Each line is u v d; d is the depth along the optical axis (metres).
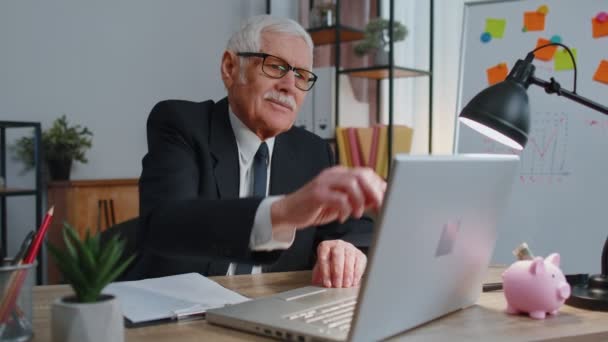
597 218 2.05
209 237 0.88
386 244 0.63
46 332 0.76
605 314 0.87
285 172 1.49
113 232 1.38
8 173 2.81
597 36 2.08
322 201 0.73
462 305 0.88
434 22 2.79
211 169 1.32
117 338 0.64
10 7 2.77
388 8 2.92
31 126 2.53
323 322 0.76
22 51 2.80
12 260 0.72
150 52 3.13
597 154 2.06
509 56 2.25
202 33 3.29
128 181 2.75
